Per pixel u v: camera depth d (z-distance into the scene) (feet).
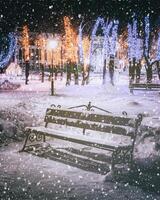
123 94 71.10
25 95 65.00
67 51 119.55
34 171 23.48
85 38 133.28
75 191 19.74
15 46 158.40
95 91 76.95
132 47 107.34
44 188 20.22
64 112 28.55
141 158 22.81
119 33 139.64
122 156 23.40
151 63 110.42
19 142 31.89
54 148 28.81
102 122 25.39
